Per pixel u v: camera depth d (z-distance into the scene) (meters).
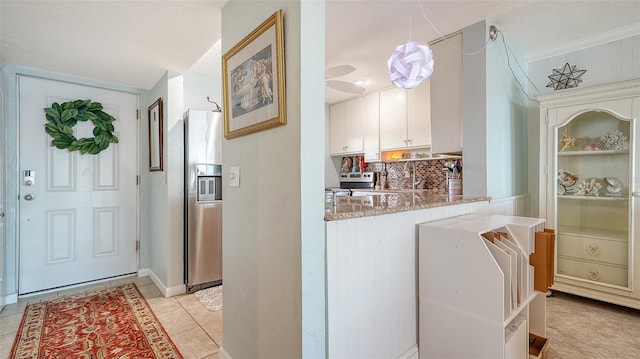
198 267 2.76
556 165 2.54
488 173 2.21
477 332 1.39
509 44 2.58
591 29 2.42
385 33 2.43
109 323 2.14
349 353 1.34
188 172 2.74
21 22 1.86
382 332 1.49
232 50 1.59
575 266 2.51
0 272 2.34
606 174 2.37
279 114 1.25
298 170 1.17
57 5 1.68
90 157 2.96
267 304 1.37
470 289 1.41
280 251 1.28
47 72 2.72
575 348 1.80
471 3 2.02
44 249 2.73
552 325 2.06
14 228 2.56
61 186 2.81
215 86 3.30
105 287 2.86
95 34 2.03
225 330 1.73
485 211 2.19
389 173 4.32
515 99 2.67
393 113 3.85
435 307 1.55
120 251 3.12
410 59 1.61
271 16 1.28
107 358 1.73
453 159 3.63
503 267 1.37
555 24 2.33
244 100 1.51
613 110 2.26
